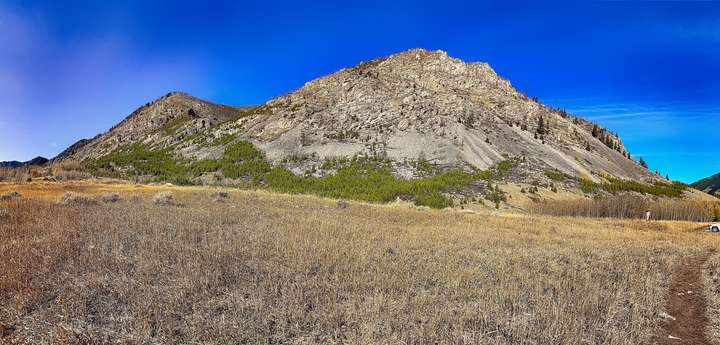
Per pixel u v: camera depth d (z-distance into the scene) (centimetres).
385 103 17762
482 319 943
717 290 1284
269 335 805
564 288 1232
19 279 997
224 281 1100
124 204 2994
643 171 18150
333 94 19688
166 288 1002
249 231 1922
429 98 17988
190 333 781
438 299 1061
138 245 1418
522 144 15588
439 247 1822
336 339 805
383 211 3978
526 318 959
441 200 8838
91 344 725
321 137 15912
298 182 12175
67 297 912
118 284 1009
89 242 1452
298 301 973
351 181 11712
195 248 1440
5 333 753
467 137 14662
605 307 1077
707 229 4209
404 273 1287
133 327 797
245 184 12181
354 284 1130
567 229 3238
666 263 1708
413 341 792
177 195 3975
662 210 8444
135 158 16788
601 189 12012
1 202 2714
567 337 845
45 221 1908
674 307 1124
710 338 908
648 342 885
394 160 13525
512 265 1529
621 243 2383
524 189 10425
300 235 1861
